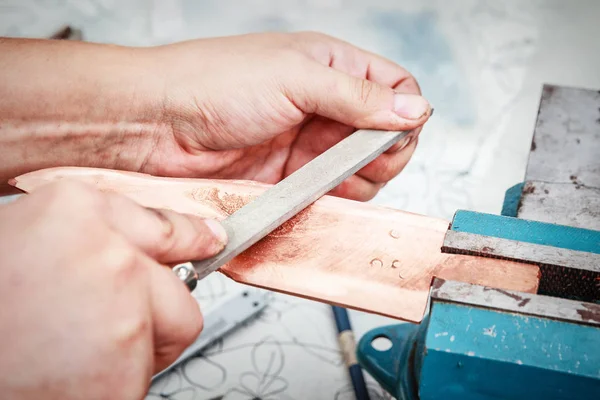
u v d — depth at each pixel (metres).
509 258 0.55
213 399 0.96
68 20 1.41
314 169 0.62
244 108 0.81
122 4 1.45
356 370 0.98
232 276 0.57
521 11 1.44
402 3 1.45
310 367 1.01
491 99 1.33
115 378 0.40
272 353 1.03
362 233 0.58
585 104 0.85
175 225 0.47
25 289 0.39
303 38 0.92
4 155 0.76
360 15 1.45
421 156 1.28
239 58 0.81
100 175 0.63
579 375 0.45
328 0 1.46
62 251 0.40
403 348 0.75
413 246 0.57
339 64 0.94
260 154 0.95
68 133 0.78
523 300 0.50
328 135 0.94
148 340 0.43
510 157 1.27
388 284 0.54
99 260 0.41
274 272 0.56
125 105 0.79
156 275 0.44
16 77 0.73
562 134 0.81
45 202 0.43
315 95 0.79
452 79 1.36
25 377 0.38
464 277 0.54
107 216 0.44
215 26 1.44
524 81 1.35
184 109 0.81
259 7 1.45
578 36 1.40
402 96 0.76
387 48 1.41
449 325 0.48
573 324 0.48
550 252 0.55
